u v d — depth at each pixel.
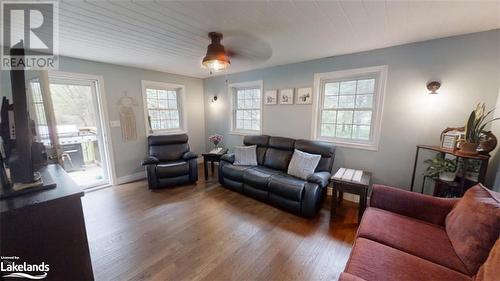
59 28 2.00
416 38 2.27
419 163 2.50
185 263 1.75
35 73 2.02
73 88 3.95
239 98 4.52
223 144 4.86
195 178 3.69
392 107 2.61
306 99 3.35
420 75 2.39
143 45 2.55
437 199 1.62
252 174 3.04
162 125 4.46
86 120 4.39
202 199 3.05
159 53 2.91
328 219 2.49
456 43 2.16
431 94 2.34
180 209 2.73
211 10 1.69
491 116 2.04
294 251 1.91
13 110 1.10
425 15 1.73
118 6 1.62
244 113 4.45
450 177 2.08
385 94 2.63
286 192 2.58
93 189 3.45
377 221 1.57
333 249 1.94
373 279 1.04
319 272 1.66
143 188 3.51
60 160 2.17
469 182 2.03
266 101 3.89
